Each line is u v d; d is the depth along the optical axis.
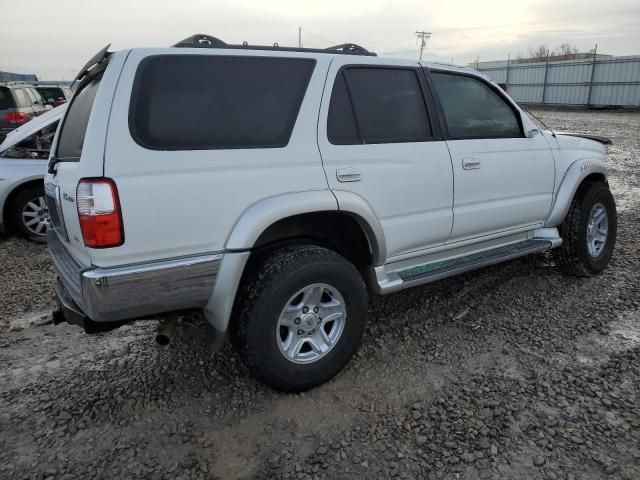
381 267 3.24
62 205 2.70
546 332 3.57
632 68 29.27
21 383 3.06
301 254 2.76
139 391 2.97
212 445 2.51
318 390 2.95
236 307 2.72
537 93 35.44
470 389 2.92
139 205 2.35
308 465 2.37
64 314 2.69
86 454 2.46
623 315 3.81
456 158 3.45
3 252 5.70
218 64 2.64
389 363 3.22
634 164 10.78
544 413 2.68
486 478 2.27
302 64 2.91
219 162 2.54
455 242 3.63
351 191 2.95
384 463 2.37
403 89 3.32
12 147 5.94
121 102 2.36
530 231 4.23
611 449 2.41
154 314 2.58
